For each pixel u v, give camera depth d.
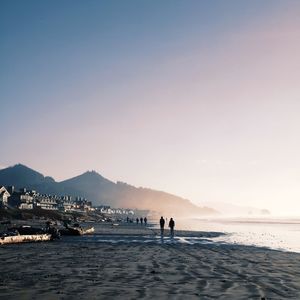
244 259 24.94
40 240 42.19
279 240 52.53
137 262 22.16
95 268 19.19
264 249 34.16
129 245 36.69
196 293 12.91
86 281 15.07
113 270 18.50
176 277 16.50
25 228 48.62
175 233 67.94
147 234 62.56
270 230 97.44
